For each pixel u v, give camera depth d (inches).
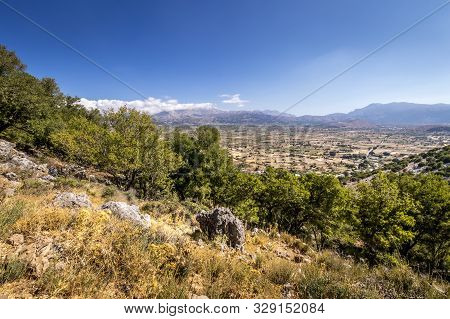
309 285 205.2
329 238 989.2
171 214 428.1
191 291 175.8
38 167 823.7
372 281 230.8
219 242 288.8
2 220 198.4
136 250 194.1
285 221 1176.8
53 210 246.7
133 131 1058.7
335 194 1051.3
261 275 220.4
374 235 864.9
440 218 976.3
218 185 1352.1
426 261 992.9
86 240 191.9
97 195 589.3
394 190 898.7
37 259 162.1
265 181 1295.5
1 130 1290.6
